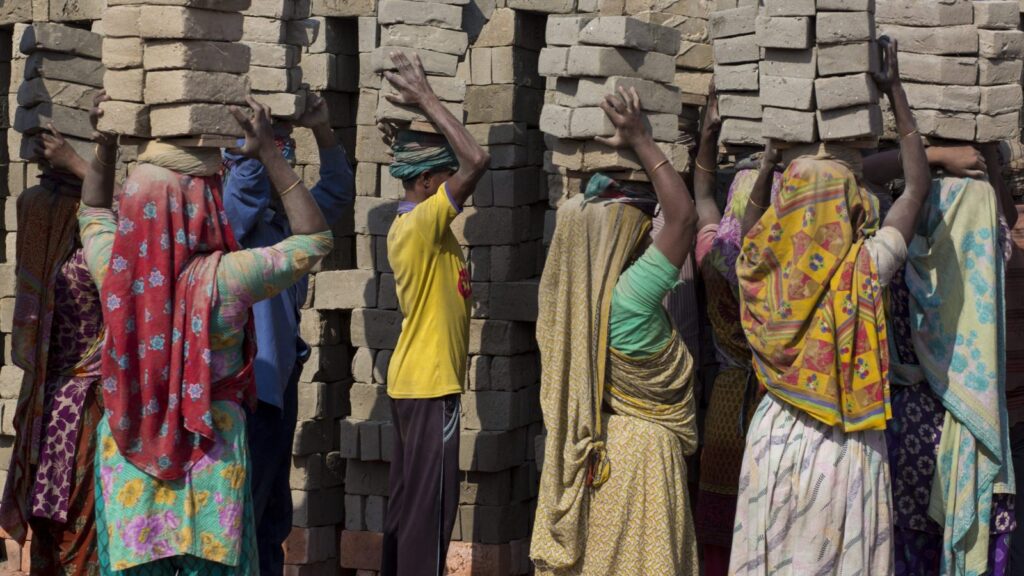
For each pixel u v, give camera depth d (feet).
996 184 17.11
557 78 15.84
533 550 15.47
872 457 14.38
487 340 19.56
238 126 14.39
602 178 15.49
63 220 17.11
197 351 13.96
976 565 15.57
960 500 15.47
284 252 14.38
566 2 19.06
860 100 14.12
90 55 17.72
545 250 20.42
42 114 17.26
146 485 14.01
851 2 14.08
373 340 20.01
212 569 14.29
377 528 20.16
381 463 20.07
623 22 15.11
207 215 14.33
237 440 14.40
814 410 14.20
